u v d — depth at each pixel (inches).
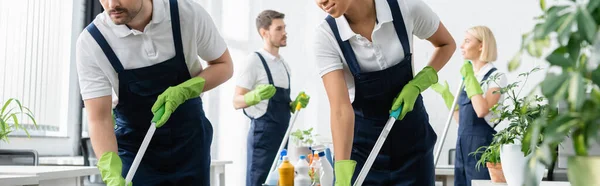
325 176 128.6
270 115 173.5
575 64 22.5
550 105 23.2
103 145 81.7
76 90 217.0
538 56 24.1
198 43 85.4
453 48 90.9
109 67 82.8
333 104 83.2
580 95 21.6
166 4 81.4
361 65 85.6
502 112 87.1
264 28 176.6
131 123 86.6
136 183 87.0
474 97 139.7
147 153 87.1
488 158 88.9
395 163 89.5
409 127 88.3
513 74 219.3
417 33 88.4
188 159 87.9
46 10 200.8
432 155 91.4
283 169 128.7
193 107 87.9
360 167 90.0
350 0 74.4
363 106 88.0
